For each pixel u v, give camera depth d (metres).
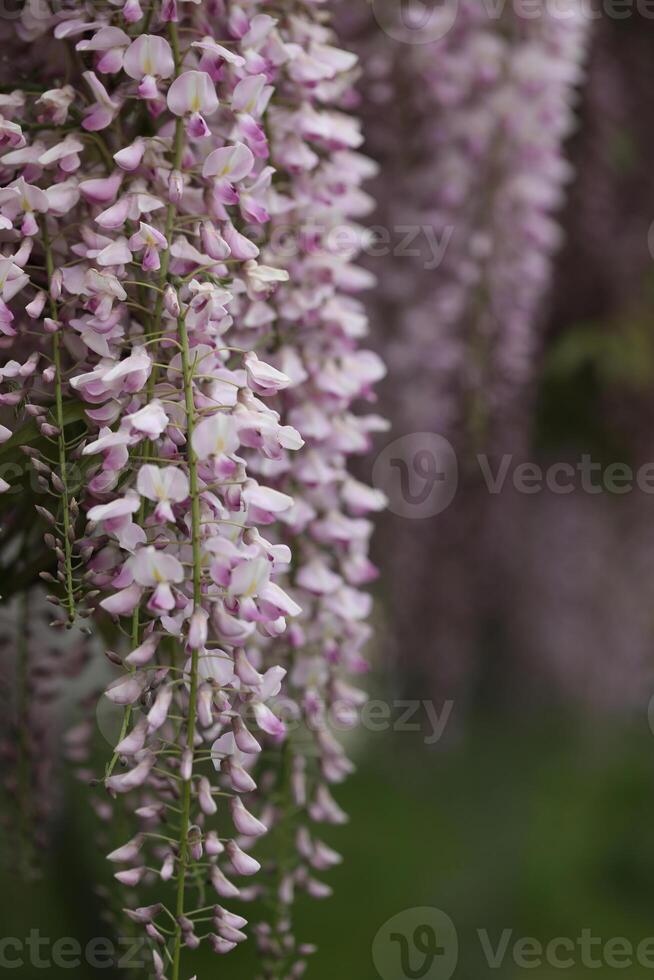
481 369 1.91
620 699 3.19
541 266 1.89
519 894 2.90
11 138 1.36
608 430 2.55
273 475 1.46
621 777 3.24
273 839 1.48
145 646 1.31
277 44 1.42
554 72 1.77
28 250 1.35
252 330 1.46
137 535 1.31
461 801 3.25
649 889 2.96
